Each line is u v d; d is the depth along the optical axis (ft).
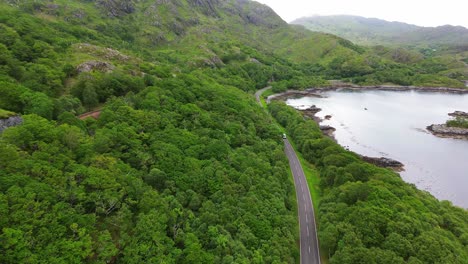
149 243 196.85
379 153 572.51
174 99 421.59
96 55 505.66
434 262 231.09
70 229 182.39
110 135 285.02
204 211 255.91
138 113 346.95
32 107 281.74
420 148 598.34
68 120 284.61
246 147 398.83
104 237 185.78
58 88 365.61
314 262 269.64
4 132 225.56
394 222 269.03
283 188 355.15
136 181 239.91
